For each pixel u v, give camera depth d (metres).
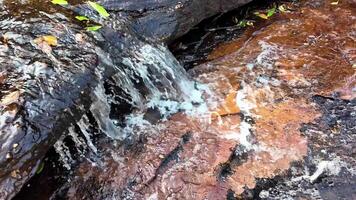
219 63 1.72
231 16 1.92
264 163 1.41
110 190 1.34
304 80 1.65
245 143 1.45
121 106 1.55
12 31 1.37
